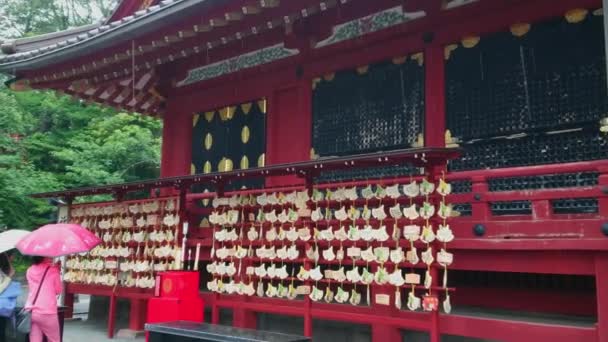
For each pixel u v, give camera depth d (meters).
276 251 8.10
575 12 7.30
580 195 5.98
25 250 7.46
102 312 12.52
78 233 8.09
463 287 8.16
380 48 9.26
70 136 26.67
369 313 7.27
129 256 10.33
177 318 8.24
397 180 6.87
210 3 7.95
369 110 9.38
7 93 23.56
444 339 7.35
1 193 20.98
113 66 10.66
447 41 8.42
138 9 11.77
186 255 9.90
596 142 7.02
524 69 7.70
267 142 10.81
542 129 7.43
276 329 9.31
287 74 10.63
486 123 7.95
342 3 8.11
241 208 8.73
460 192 8.08
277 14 8.21
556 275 7.45
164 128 12.99
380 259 6.82
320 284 8.97
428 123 8.46
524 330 6.00
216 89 11.95
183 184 9.45
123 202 10.45
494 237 6.52
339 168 7.32
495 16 7.93
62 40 11.97
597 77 7.08
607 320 5.56
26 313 7.30
